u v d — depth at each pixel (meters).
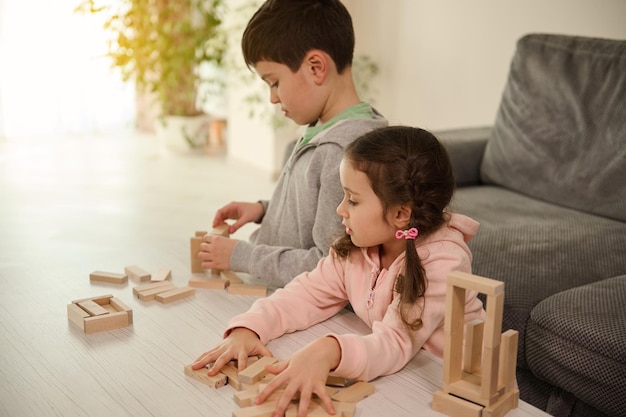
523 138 2.06
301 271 1.16
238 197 3.30
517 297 1.37
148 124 4.72
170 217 2.95
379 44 3.42
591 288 1.33
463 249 0.97
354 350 0.84
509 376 0.81
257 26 1.21
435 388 0.86
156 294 1.11
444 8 3.02
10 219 2.78
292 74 1.22
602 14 2.38
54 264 1.27
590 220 1.82
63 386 0.85
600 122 1.87
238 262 1.20
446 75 3.06
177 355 0.93
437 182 0.94
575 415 1.29
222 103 4.48
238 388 0.84
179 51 3.81
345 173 0.95
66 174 3.60
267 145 3.65
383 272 1.00
